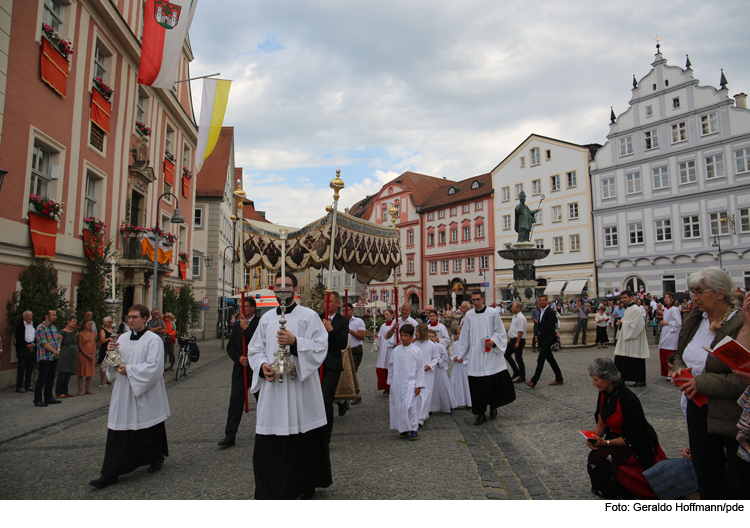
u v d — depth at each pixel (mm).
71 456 5980
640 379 9961
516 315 11281
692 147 35344
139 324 5199
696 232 35031
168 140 24516
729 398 2996
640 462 3928
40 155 13969
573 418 7379
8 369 12109
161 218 22797
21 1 12641
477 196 49906
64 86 14516
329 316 6293
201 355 21219
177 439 6730
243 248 8195
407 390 6488
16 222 12500
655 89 37406
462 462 5348
